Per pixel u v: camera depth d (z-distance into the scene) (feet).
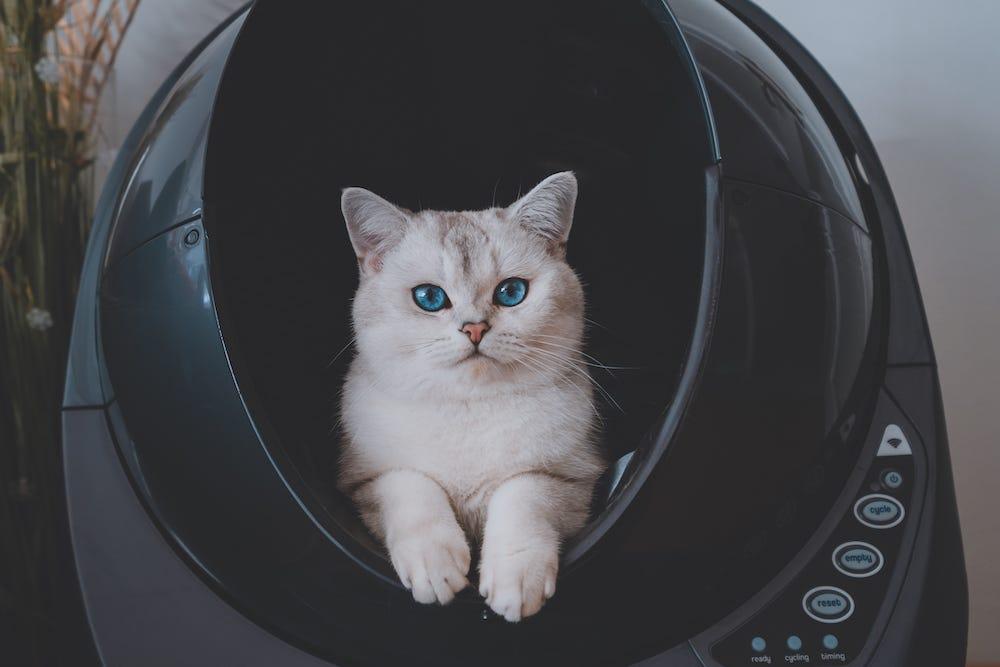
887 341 2.22
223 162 2.11
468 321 2.28
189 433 1.98
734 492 1.93
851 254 2.17
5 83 3.76
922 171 3.91
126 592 2.01
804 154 2.19
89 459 2.13
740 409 1.92
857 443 2.10
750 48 2.36
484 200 2.56
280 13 2.15
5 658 3.57
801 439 1.98
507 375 2.28
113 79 3.98
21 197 3.73
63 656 2.20
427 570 1.82
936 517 2.06
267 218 2.23
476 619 1.90
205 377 1.95
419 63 2.34
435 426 2.25
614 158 2.35
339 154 2.39
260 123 2.24
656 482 1.88
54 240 3.77
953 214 3.90
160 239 2.08
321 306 2.37
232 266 2.06
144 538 2.05
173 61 4.18
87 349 2.28
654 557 1.91
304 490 1.89
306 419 2.23
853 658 1.95
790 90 2.38
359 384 2.34
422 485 2.11
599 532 1.89
